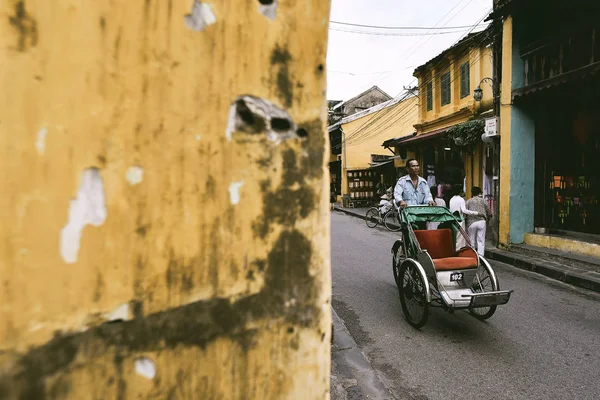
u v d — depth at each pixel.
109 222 0.68
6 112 0.59
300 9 0.88
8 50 0.58
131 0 0.69
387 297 4.99
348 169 21.34
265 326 0.86
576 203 6.92
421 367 3.22
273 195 0.86
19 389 0.59
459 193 7.15
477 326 4.04
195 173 0.76
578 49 6.08
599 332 3.87
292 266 0.90
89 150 0.66
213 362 0.79
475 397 2.80
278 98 0.86
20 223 0.60
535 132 7.54
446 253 4.45
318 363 0.94
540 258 6.67
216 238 0.79
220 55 0.78
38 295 0.61
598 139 6.42
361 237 10.31
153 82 0.71
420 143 14.39
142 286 0.71
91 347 0.66
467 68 12.20
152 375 0.73
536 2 6.73
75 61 0.64
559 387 2.91
